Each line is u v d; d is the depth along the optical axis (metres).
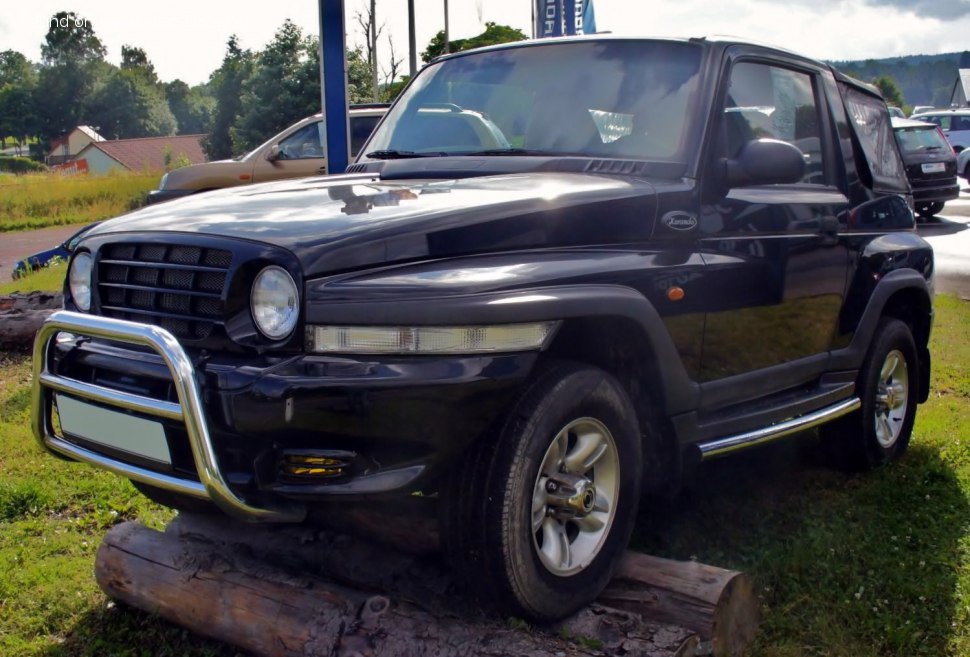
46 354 3.06
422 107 4.39
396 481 2.69
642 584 3.14
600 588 3.10
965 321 8.67
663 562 3.22
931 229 16.08
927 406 6.07
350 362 2.63
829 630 3.23
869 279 4.58
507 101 4.11
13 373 6.94
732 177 3.58
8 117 106.19
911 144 17.30
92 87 107.19
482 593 2.89
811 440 5.28
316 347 2.65
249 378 2.64
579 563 3.07
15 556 3.89
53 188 25.02
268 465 2.71
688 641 2.79
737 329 3.70
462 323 2.69
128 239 3.03
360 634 2.79
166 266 2.90
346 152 8.04
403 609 2.88
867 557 3.77
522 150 3.87
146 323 2.90
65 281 3.34
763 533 3.99
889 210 4.88
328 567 3.27
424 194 3.21
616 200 3.28
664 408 3.38
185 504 3.64
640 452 3.28
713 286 3.54
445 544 2.91
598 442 3.12
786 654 3.10
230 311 2.74
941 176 17.16
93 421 2.98
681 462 3.48
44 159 102.62
